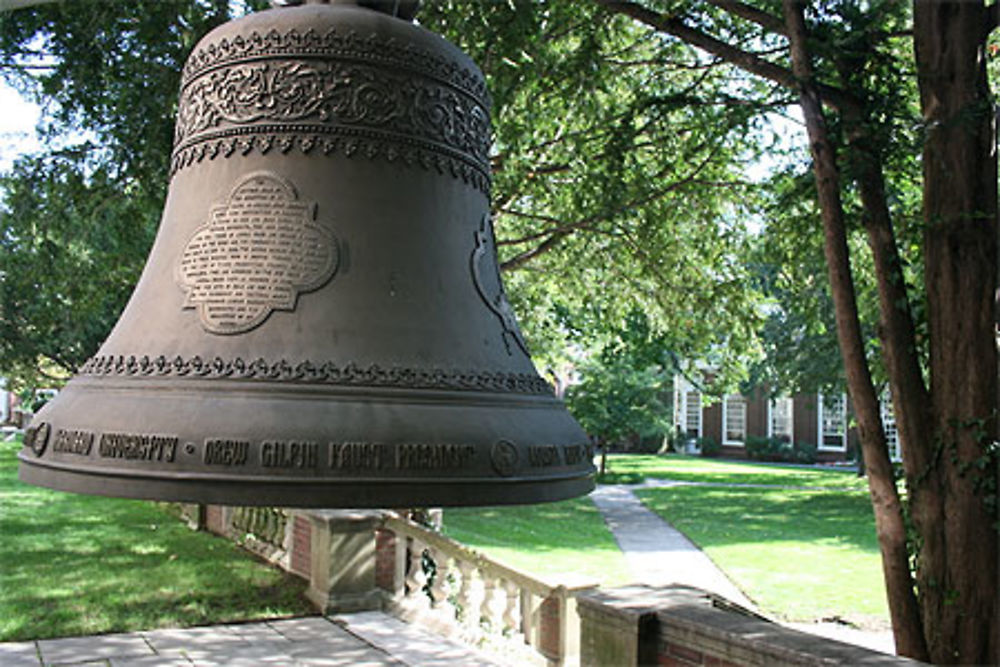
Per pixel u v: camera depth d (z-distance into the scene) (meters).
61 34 7.08
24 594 7.45
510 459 1.46
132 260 9.41
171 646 6.21
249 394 1.42
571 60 7.28
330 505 1.33
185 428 1.36
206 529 11.12
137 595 7.54
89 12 6.92
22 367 16.80
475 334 1.72
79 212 8.07
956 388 4.70
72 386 1.61
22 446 1.59
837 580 9.66
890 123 5.14
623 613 4.43
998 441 4.57
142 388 1.46
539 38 7.18
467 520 14.12
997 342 4.71
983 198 4.75
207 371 1.47
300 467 1.33
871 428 4.83
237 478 1.31
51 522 11.35
